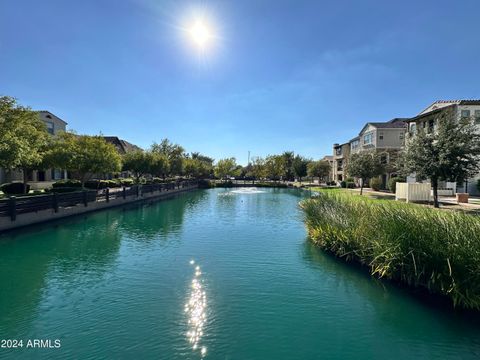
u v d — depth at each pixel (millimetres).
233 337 5566
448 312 6566
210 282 8273
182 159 55188
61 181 32062
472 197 24922
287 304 6953
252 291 7680
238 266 9648
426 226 7770
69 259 10234
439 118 19938
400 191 23625
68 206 18078
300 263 9977
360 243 9398
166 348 5199
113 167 25438
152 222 17766
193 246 12125
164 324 6008
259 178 73188
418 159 18531
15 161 14344
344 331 5812
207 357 4961
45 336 5539
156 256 10688
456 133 17391
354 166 31656
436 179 18359
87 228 15625
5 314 6355
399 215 8734
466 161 17391
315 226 12531
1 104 16672
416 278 7527
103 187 34281
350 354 5098
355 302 7074
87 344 5293
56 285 7961
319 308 6754
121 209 23562
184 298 7230
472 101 26250
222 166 68500
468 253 6570
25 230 14320
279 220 18750
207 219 19047
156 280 8391
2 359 4840
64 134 28719
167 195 37906
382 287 7953
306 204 16188
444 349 5242
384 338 5574
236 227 16344
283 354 5074
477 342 5453
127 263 9859
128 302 6977
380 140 41281
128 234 14297
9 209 13648
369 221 9773
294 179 75688
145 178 52719
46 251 11172
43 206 15812
